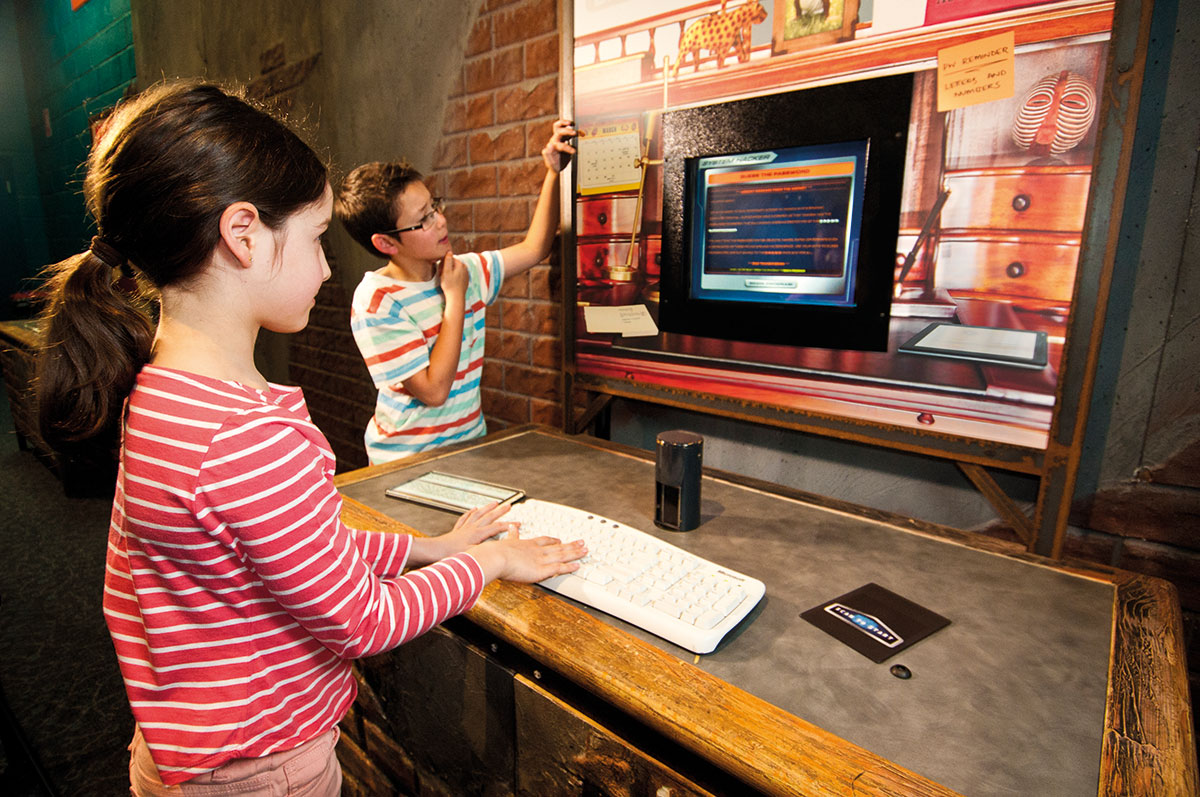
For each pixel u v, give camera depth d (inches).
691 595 29.2
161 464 22.5
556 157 57.6
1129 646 27.5
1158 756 21.4
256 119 25.0
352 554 25.8
